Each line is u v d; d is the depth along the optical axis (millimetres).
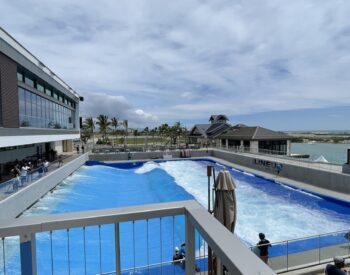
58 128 30828
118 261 2260
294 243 9852
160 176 29844
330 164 24578
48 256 9266
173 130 74000
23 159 23578
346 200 17344
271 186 23984
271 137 39250
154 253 10352
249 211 17469
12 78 16656
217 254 1615
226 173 5230
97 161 36906
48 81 24750
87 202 18844
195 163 39250
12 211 13625
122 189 23641
